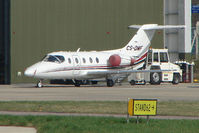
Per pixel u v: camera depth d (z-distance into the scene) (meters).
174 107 87.94
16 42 184.25
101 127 60.22
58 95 116.19
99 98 107.75
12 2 182.88
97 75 170.00
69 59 162.12
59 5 195.50
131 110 63.62
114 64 174.25
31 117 68.75
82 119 67.62
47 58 159.25
